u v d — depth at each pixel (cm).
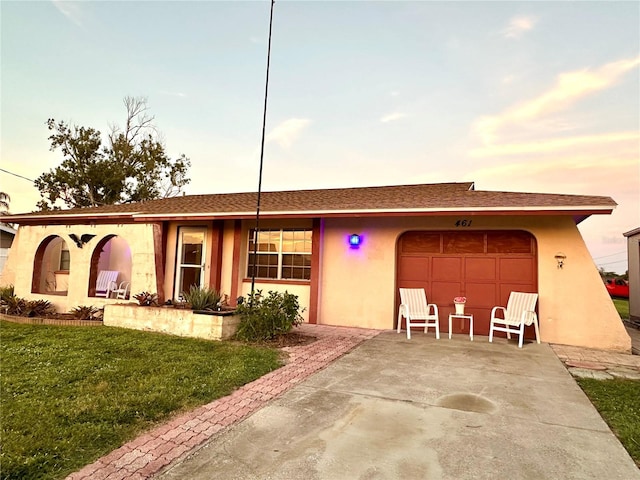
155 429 346
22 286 1116
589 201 719
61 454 293
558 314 775
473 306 859
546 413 392
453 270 881
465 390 464
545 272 793
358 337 795
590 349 728
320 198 1101
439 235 902
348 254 955
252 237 1071
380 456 300
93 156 2677
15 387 439
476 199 840
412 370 550
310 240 1010
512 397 440
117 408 382
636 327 1151
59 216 1148
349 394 445
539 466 287
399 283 921
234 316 771
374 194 1113
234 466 284
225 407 402
